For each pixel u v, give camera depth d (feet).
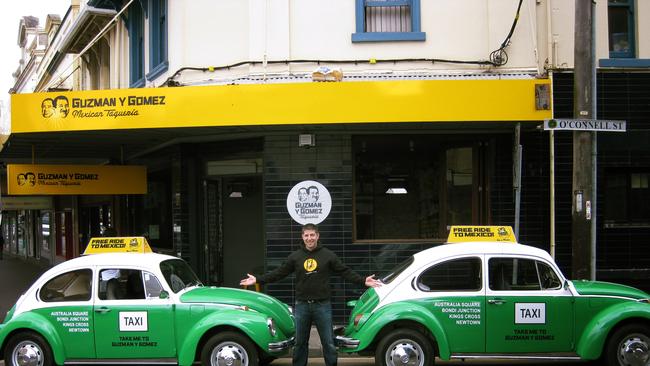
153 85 40.75
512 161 34.78
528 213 34.58
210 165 39.75
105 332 23.67
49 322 23.89
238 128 33.45
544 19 34.63
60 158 49.08
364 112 30.42
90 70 60.64
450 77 33.99
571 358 22.93
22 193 40.04
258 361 23.62
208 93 31.07
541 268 23.50
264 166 35.19
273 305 25.16
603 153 34.83
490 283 23.22
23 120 32.86
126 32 48.98
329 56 34.73
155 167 47.42
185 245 39.63
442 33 34.68
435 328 22.62
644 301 23.16
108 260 24.67
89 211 72.54
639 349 22.98
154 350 23.52
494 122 31.14
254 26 34.78
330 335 23.57
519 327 22.86
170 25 37.68
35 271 76.38
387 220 35.81
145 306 23.62
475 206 35.45
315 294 23.49
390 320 22.63
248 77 34.19
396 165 35.91
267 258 34.81
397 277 23.72
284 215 34.86
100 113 32.01
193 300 23.68
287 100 30.68
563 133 34.63
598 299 23.13
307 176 34.88
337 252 34.68
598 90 34.63
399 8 35.53
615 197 35.70
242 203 39.40
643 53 35.32
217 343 23.20
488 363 27.12
